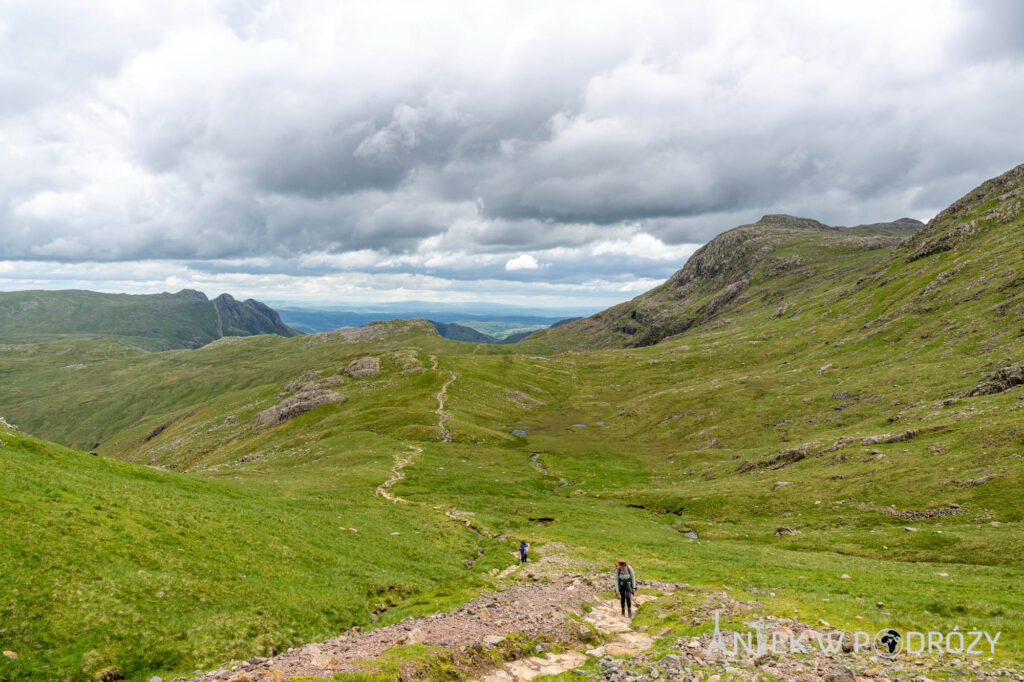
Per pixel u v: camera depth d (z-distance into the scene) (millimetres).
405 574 41062
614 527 67000
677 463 112500
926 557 48062
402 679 17094
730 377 177250
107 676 19797
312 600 30859
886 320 176875
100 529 29750
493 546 54875
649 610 29484
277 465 118188
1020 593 32750
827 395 127812
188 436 197750
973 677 17016
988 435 68875
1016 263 156375
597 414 167875
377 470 97625
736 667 18359
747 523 68938
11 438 45094
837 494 69938
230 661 22609
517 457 118750
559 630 24406
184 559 30375
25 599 21547
